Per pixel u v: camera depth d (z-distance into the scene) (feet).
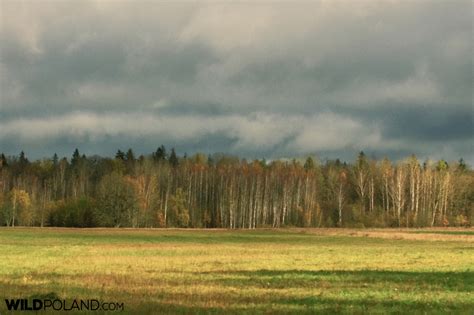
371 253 223.10
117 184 504.84
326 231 429.79
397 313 89.45
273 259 188.85
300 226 543.80
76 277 130.41
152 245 265.13
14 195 529.04
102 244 268.82
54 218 520.01
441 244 289.74
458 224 537.24
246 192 555.28
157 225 516.73
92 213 507.30
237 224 545.44
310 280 130.62
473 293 111.96
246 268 156.97
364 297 105.81
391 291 113.70
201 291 109.60
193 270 150.41
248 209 552.82
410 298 105.29
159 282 122.72
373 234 373.81
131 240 306.14
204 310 88.53
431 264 175.11
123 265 161.79
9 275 134.82
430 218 536.83
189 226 531.91
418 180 556.10
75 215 509.76
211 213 562.25
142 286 115.55
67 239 308.81
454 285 123.65
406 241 316.19
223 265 165.17
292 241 312.71
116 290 108.99
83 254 204.44
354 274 144.05
